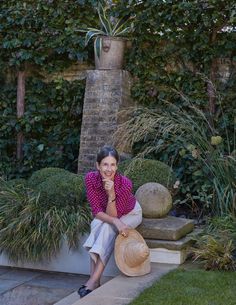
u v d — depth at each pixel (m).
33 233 4.13
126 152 5.52
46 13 6.50
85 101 5.86
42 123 6.62
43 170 5.00
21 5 6.57
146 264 3.50
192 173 5.33
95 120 5.77
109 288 3.15
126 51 6.12
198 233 4.10
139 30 5.96
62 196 4.33
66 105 6.47
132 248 3.39
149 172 4.59
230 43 5.61
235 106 5.61
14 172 6.59
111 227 3.50
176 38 5.86
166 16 5.81
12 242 4.22
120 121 5.72
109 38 5.88
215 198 4.63
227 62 5.74
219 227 3.98
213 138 4.72
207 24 5.60
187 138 5.02
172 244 3.76
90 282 3.33
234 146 5.29
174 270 3.55
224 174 4.54
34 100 6.61
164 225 3.88
